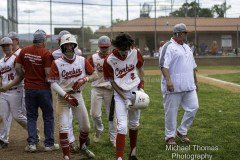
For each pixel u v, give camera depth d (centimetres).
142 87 641
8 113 780
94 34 3009
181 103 768
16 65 730
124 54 611
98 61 753
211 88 1717
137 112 640
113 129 759
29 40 2775
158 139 797
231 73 2603
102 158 680
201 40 3616
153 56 3284
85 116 668
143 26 3356
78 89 655
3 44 763
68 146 652
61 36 703
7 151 752
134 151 651
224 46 3638
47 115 743
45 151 743
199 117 1016
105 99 766
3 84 778
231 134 832
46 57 714
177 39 744
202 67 3212
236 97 1405
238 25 3538
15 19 2680
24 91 746
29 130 741
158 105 1237
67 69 650
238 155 681
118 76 619
